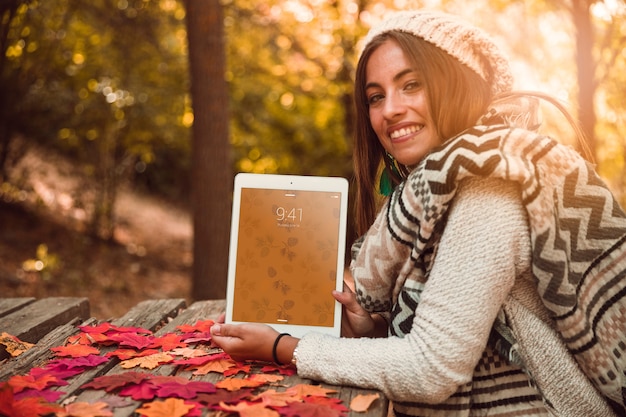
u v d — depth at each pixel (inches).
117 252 345.1
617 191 311.0
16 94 306.0
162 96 373.7
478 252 57.3
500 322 60.4
